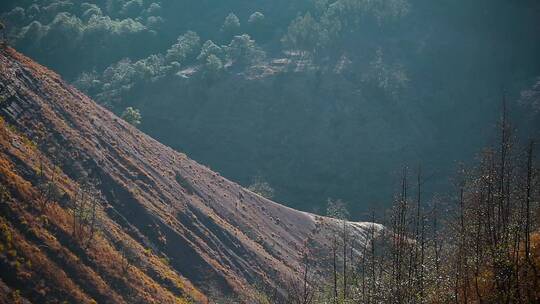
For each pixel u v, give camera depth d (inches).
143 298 2247.8
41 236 2079.2
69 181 2635.3
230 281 2960.1
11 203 2076.8
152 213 2989.7
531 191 1365.7
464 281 1263.5
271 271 3314.5
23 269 1894.7
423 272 1379.2
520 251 1288.1
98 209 2647.6
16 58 3144.7
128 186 3046.3
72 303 1948.8
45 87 3139.8
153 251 2792.8
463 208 1450.5
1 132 2443.4
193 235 3132.4
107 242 2425.0
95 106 3609.7
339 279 1959.9
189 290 2657.5
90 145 3058.6
